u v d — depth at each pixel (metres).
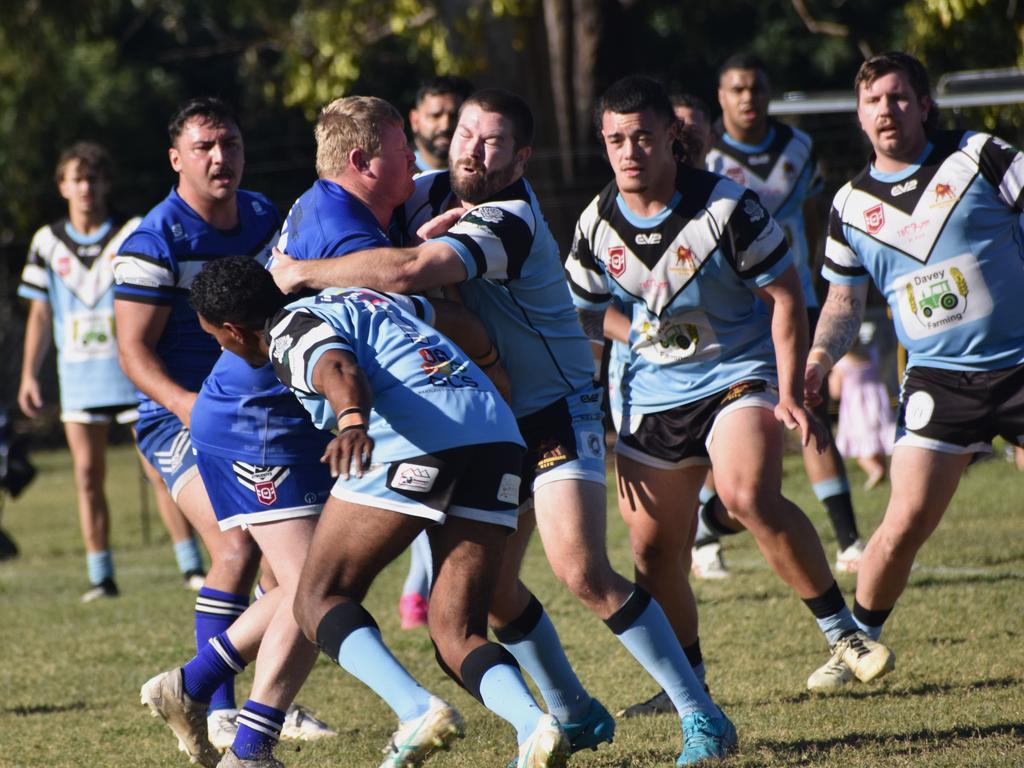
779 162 28.22
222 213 19.39
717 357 17.58
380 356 13.60
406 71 93.50
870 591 19.05
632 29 56.06
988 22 51.50
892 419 41.12
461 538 13.65
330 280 14.73
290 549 15.92
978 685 18.25
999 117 47.03
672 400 17.64
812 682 18.80
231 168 19.03
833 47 94.81
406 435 13.40
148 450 19.08
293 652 14.88
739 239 16.84
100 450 31.72
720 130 28.89
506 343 15.76
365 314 13.86
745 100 27.88
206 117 18.98
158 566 36.72
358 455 12.30
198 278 14.48
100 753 17.88
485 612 13.72
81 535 45.09
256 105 92.12
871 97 18.50
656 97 16.81
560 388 15.91
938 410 18.59
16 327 73.62
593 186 52.38
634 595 15.31
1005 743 15.03
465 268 14.79
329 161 15.52
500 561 13.85
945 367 18.70
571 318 16.20
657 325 17.67
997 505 35.59
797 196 28.31
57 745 18.36
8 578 35.56
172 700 15.96
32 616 29.09
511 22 52.75
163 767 16.97
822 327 19.27
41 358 33.31
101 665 23.66
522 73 53.56
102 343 31.52
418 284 14.60
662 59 98.38
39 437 78.69
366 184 15.49
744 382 17.47
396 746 12.68
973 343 18.50
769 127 28.55
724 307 17.52
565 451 15.62
